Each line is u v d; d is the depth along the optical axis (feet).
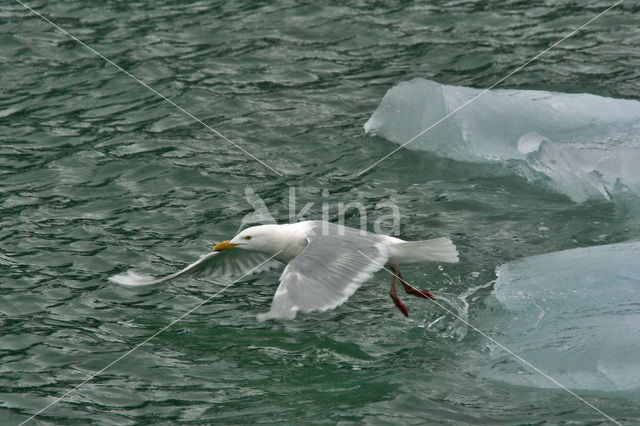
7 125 73.36
